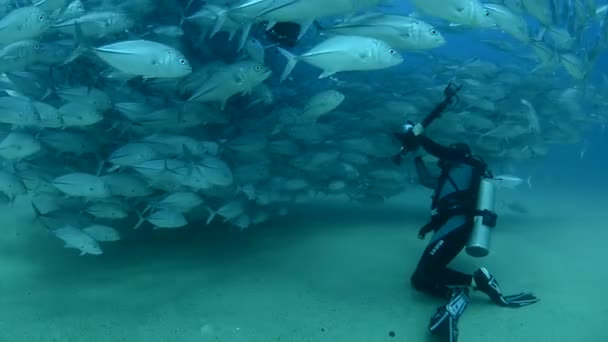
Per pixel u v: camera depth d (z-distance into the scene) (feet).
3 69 15.30
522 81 26.63
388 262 16.84
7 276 14.90
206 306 13.19
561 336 11.68
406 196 27.71
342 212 23.38
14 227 19.71
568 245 20.03
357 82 23.57
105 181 14.84
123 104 14.92
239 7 12.14
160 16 20.07
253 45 17.53
